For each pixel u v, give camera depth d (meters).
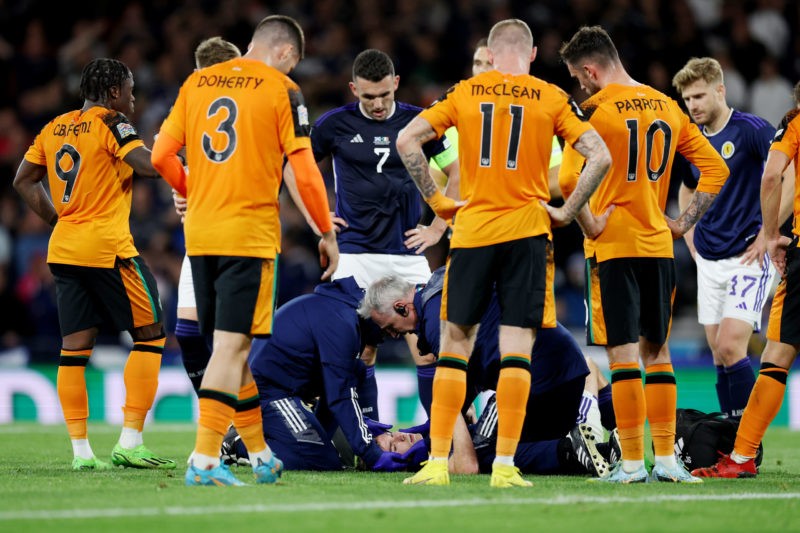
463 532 15.13
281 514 16.30
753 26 63.94
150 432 37.91
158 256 50.47
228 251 19.58
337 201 28.56
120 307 24.06
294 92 20.06
